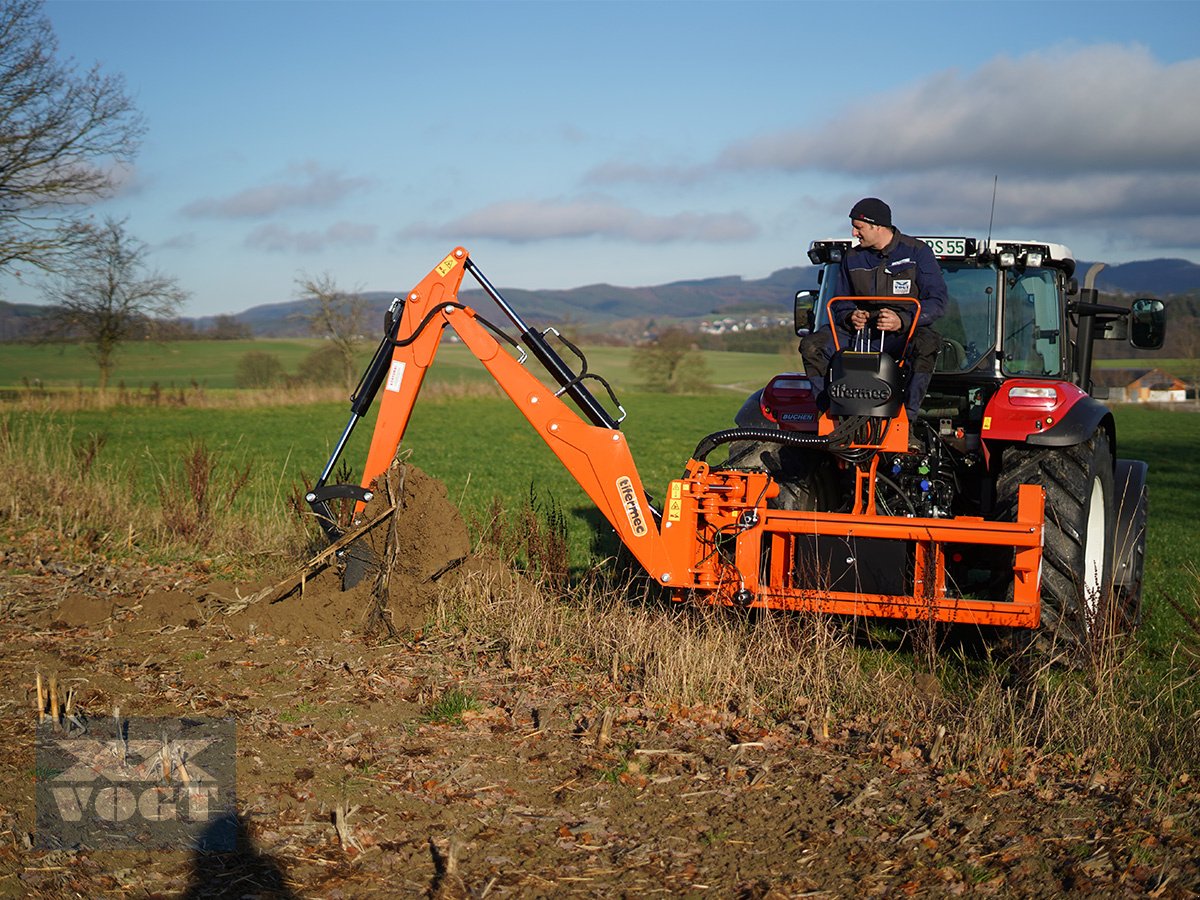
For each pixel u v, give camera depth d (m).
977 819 3.90
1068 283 7.03
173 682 5.31
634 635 5.79
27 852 3.49
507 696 5.17
